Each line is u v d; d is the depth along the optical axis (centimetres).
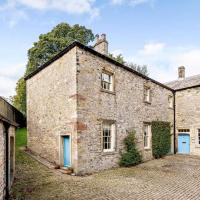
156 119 1867
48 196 793
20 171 1136
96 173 1189
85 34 3172
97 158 1231
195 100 2095
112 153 1339
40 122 1503
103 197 793
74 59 1177
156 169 1349
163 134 1919
